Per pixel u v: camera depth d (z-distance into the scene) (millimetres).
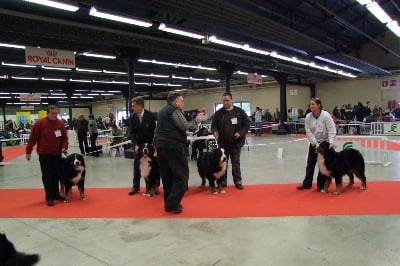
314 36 16156
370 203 5090
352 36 20703
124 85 28094
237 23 9750
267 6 11602
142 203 5621
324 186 5895
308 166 6148
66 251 3721
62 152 5973
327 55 15461
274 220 4473
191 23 11648
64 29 9703
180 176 4934
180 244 3791
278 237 3869
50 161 5801
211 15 8836
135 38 11516
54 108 5840
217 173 5965
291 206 5086
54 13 8633
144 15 10305
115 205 5559
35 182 8062
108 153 14398
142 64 18828
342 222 4289
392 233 3867
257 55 15789
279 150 10805
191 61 17094
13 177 8961
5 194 6766
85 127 13781
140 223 4582
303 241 3725
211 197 5816
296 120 23734
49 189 5750
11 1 7816
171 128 4918
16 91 26500
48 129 5777
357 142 14594
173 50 12891
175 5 7969
